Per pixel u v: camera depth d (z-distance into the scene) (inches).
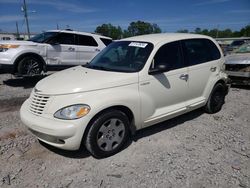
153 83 173.9
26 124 153.8
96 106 145.9
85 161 153.8
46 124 143.0
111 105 151.6
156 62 177.9
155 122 181.6
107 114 151.6
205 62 218.1
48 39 377.4
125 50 191.8
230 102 282.7
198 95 216.5
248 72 331.3
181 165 149.6
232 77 349.7
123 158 157.2
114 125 157.2
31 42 362.6
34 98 157.9
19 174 140.8
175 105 195.2
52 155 160.2
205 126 209.6
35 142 176.7
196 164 150.9
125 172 142.9
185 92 200.1
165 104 186.7
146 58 174.9
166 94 184.1
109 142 156.6
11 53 339.9
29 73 358.0
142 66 171.5
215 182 134.4
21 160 154.4
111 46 211.8
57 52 384.2
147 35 210.8
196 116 232.5
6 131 195.2
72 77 165.2
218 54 235.6
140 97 166.7
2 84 368.5
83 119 142.8
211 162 153.2
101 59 199.5
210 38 233.6
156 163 151.7
